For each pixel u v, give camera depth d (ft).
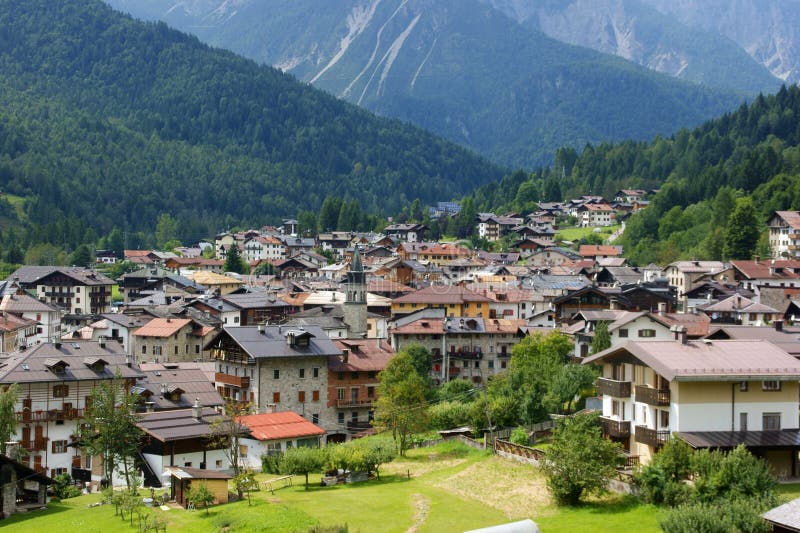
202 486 298.76
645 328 447.83
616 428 292.20
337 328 641.40
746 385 272.31
